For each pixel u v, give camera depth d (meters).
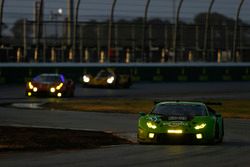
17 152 58.84
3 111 109.12
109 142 68.31
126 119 98.69
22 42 199.38
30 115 102.50
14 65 194.50
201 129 65.25
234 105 129.75
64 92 144.00
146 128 66.19
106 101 134.00
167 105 70.75
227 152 58.56
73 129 81.12
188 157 54.44
